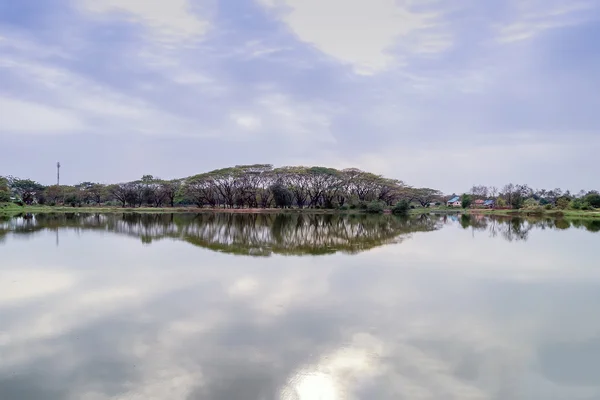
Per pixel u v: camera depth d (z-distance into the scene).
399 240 24.56
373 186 75.25
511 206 79.62
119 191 79.25
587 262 16.86
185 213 58.16
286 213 62.44
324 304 10.29
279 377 6.44
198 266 15.12
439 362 7.07
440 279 13.39
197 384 6.22
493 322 9.16
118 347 7.58
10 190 76.19
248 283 12.42
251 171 71.44
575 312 9.96
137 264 15.52
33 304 10.25
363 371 6.69
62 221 38.81
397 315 9.51
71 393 5.99
